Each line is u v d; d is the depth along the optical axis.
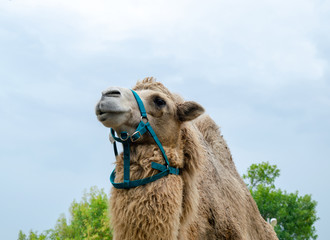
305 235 21.88
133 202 4.64
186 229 5.14
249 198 6.84
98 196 14.84
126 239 4.62
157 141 4.94
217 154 6.66
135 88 5.44
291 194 22.59
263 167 23.34
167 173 4.87
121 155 5.01
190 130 5.41
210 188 5.91
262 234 6.83
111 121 4.64
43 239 14.45
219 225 5.82
